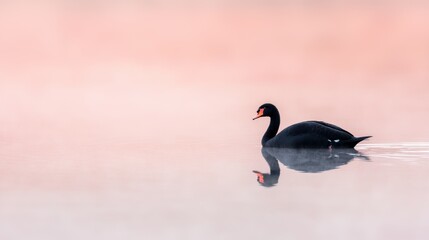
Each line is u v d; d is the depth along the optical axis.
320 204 13.30
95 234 11.75
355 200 13.55
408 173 15.69
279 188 14.52
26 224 12.27
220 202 13.52
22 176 15.70
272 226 12.07
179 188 14.57
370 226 12.02
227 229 11.94
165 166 16.69
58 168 16.48
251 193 14.12
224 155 18.09
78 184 14.94
